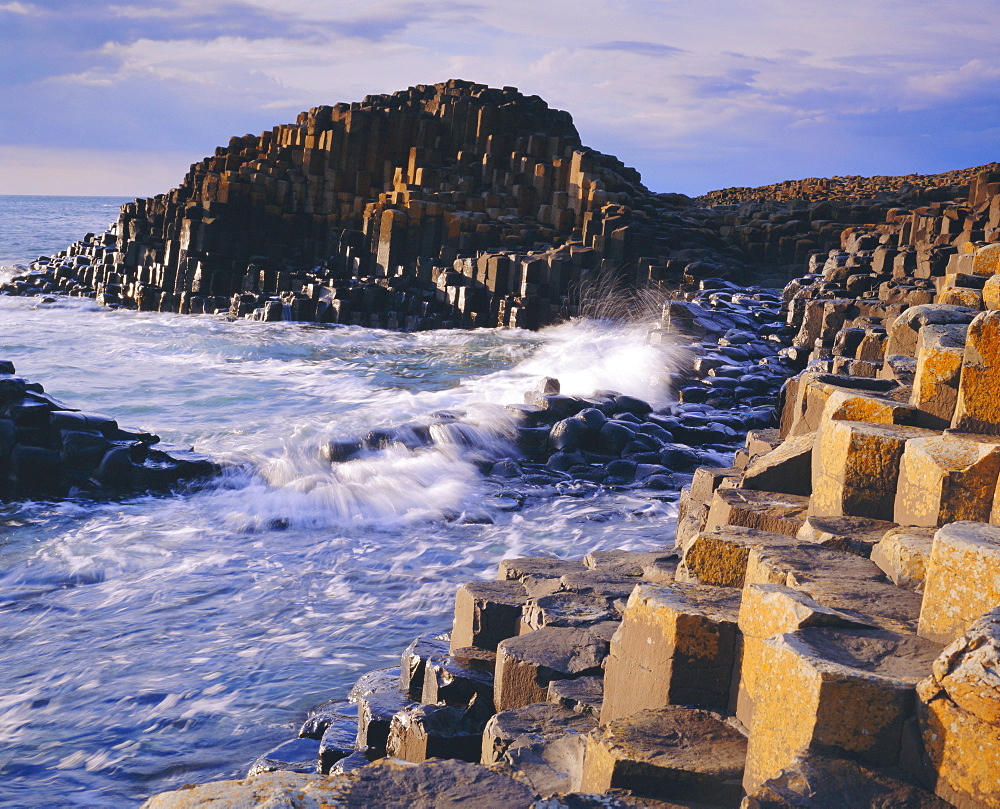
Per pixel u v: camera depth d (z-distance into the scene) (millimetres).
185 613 8539
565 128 44188
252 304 36312
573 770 4199
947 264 22141
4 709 6660
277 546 10602
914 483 5086
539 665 5023
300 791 3301
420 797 3459
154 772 5852
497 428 14672
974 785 2811
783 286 35469
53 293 44875
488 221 38688
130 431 13469
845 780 2951
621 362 20016
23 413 12680
